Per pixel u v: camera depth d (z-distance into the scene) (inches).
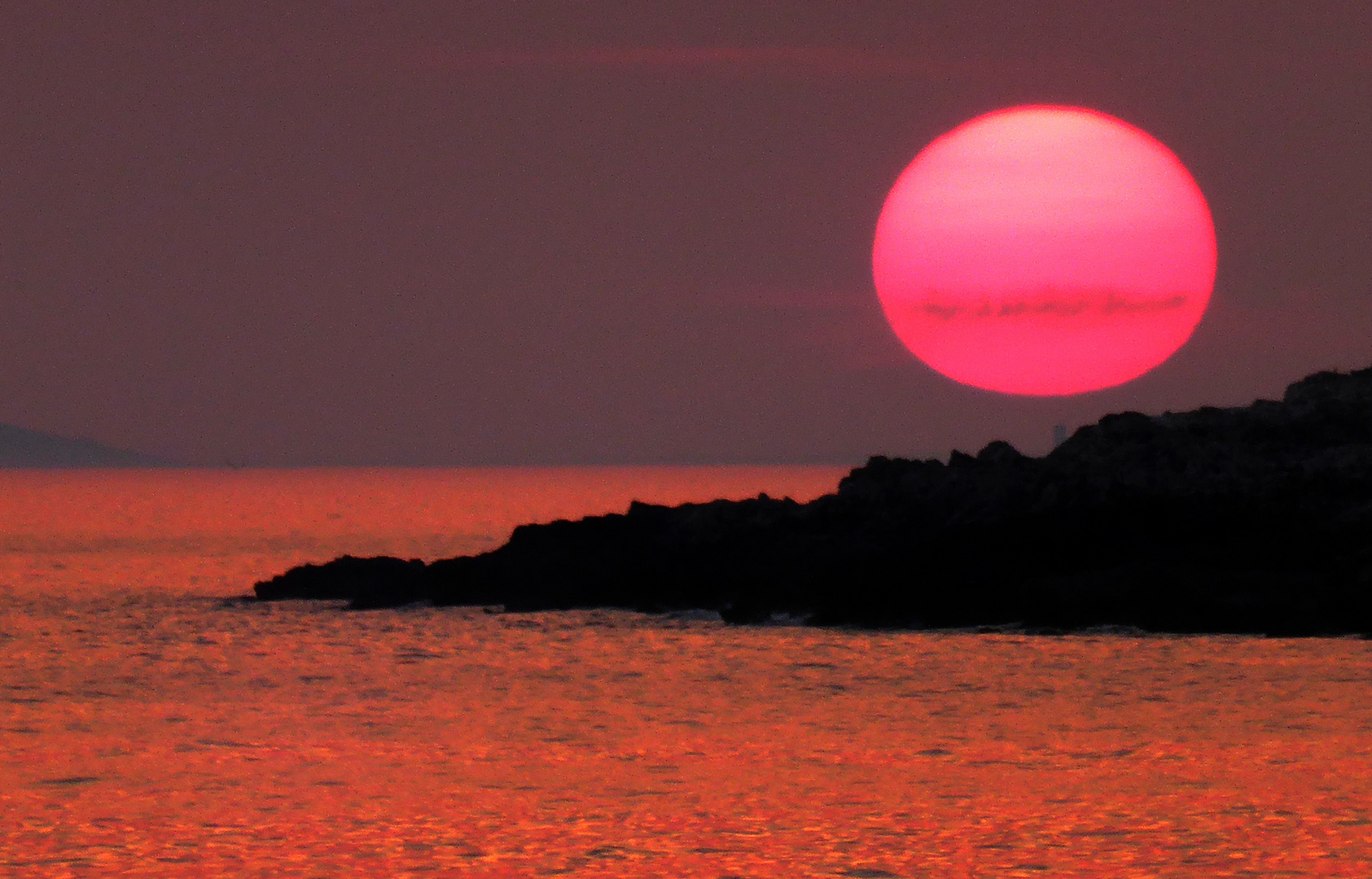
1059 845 4269.2
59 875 4097.0
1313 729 5920.3
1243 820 4478.3
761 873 4062.5
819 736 5954.7
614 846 4315.9
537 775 5241.1
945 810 4662.9
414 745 5841.5
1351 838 4284.0
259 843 4382.4
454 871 4114.2
